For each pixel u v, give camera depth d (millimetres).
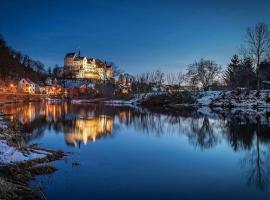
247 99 79375
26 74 175875
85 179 17516
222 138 32969
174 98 96688
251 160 22859
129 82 183750
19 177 16859
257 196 15461
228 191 16125
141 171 19500
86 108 82438
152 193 15594
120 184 16844
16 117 52156
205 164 21547
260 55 82375
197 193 15734
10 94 127000
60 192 15422
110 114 63031
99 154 24109
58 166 19984
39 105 94188
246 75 93438
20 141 26250
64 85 175375
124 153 24781
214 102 84625
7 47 171625
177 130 39750
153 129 40625
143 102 101875
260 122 46844
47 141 29656
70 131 36875
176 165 21172
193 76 122375
